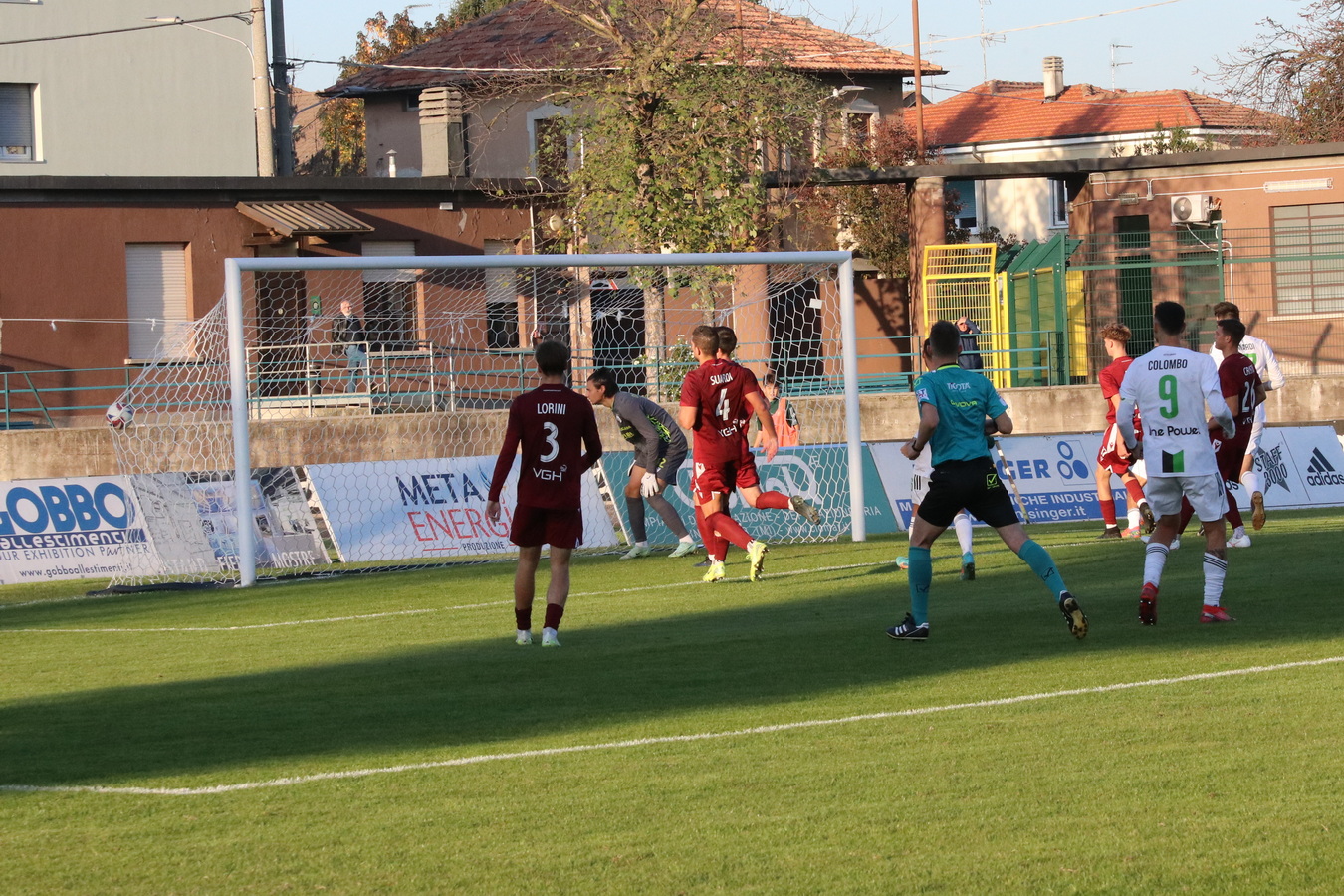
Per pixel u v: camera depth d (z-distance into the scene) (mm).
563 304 56375
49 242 62438
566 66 65625
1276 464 40844
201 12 83688
